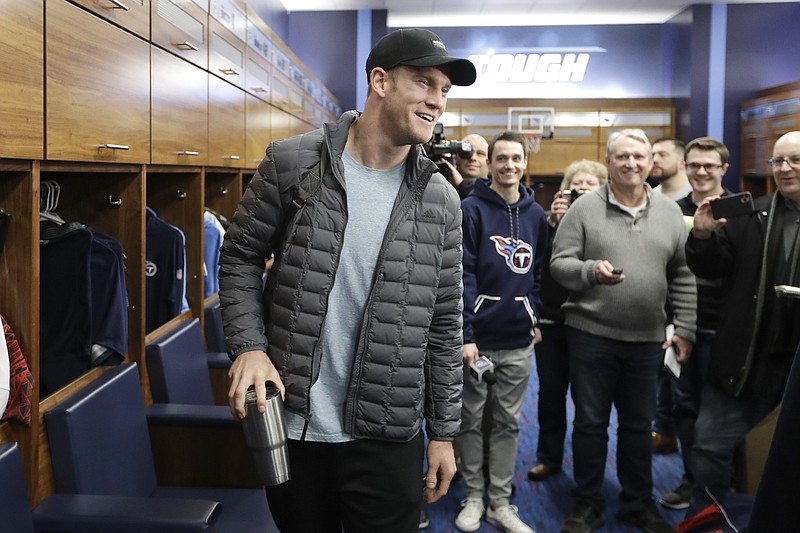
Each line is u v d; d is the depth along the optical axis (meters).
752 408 2.55
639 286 2.82
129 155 2.35
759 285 2.47
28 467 1.83
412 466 1.64
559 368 3.51
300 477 1.63
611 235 2.85
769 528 0.87
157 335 2.79
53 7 1.84
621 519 3.08
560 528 3.05
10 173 1.80
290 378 1.54
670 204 2.93
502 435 3.04
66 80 1.92
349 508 1.65
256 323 1.57
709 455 2.60
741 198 2.42
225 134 3.59
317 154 1.56
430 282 1.58
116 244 2.37
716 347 2.57
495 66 10.87
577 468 3.01
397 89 1.47
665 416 3.89
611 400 2.98
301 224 1.54
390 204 1.57
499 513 3.01
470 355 2.85
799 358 0.84
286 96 5.36
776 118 8.77
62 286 2.16
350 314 1.58
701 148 3.31
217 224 3.72
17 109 1.68
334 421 1.60
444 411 1.69
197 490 2.36
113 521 1.70
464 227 2.93
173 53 2.78
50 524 1.71
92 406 2.03
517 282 2.95
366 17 9.96
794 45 9.80
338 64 10.03
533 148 9.77
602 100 10.20
